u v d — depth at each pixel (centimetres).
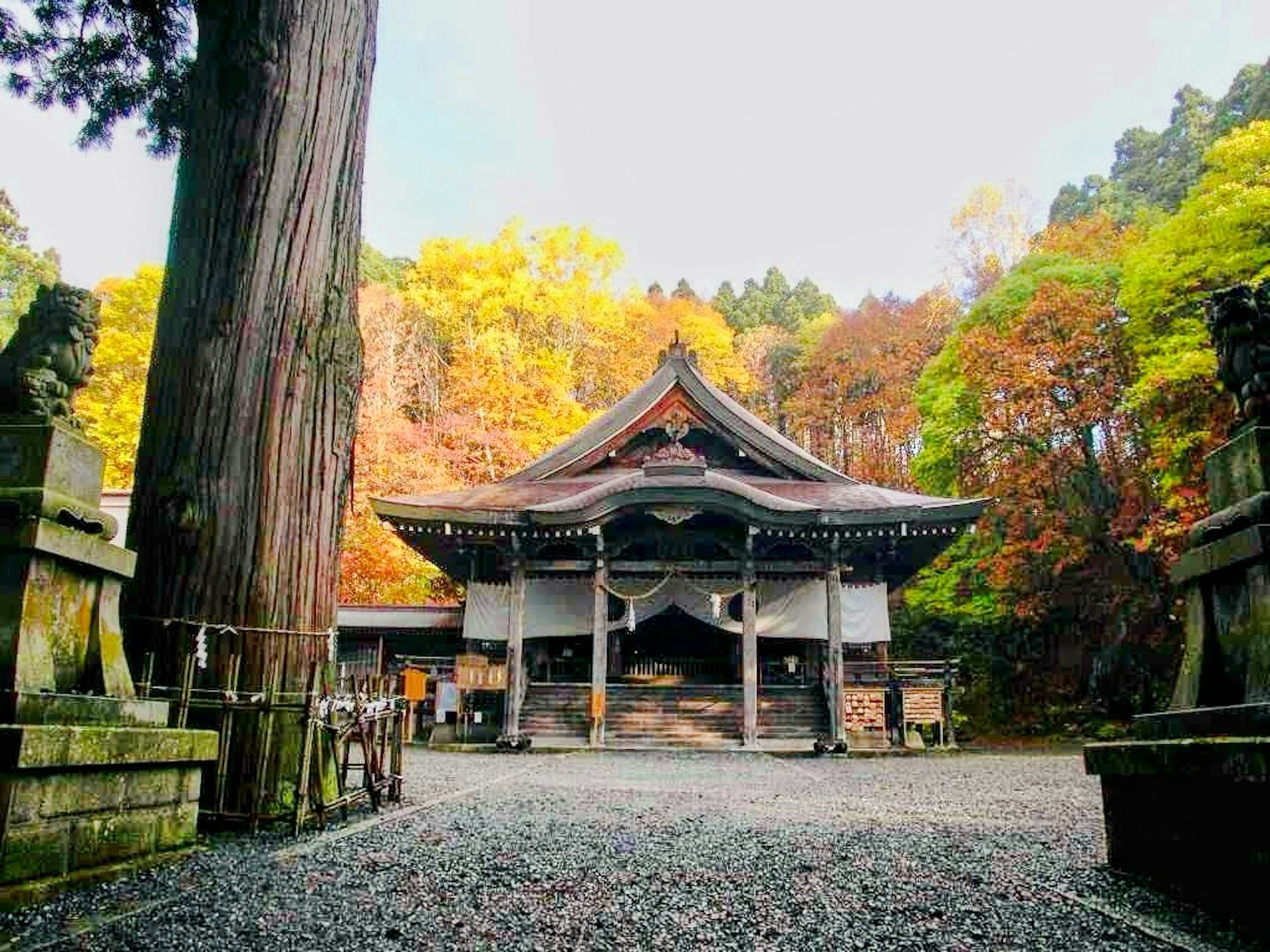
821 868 455
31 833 350
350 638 2342
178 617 573
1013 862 477
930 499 2008
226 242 613
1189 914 349
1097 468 2427
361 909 353
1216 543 378
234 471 594
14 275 2772
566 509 1809
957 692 2214
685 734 1859
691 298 5662
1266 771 291
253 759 566
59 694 381
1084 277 2480
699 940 317
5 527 383
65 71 824
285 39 634
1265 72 2820
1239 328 386
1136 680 2352
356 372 680
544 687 1972
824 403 4172
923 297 4034
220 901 359
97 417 2712
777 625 2100
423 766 1258
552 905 366
